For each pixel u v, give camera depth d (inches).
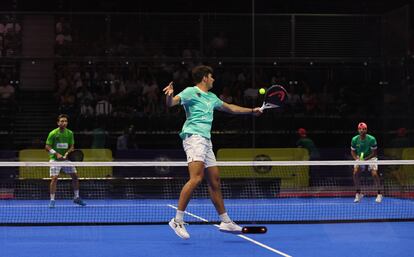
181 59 709.9
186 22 722.2
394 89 697.0
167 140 708.0
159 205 494.9
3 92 705.6
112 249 256.5
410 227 331.6
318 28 716.0
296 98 710.5
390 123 697.0
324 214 418.0
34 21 710.5
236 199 566.9
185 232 252.7
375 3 762.8
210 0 778.2
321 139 710.5
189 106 262.1
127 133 680.4
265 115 696.4
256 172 594.2
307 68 721.0
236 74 720.3
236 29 722.2
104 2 771.4
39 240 284.7
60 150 470.3
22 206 487.2
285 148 644.1
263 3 783.7
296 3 781.3
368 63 714.8
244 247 259.6
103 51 721.0
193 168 254.4
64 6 762.2
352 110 715.4
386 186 585.6
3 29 705.6
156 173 599.5
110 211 441.7
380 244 269.4
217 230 317.4
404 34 690.8
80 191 573.3
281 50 717.9
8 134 697.6
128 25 721.6
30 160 592.4
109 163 369.7
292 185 594.9
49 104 710.5
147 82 724.7
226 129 692.1
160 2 778.2
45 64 715.4
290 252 247.0
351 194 590.2
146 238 289.4
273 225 340.2
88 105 710.5
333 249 255.0
